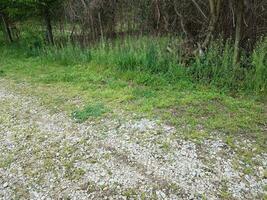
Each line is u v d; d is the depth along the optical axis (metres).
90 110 5.38
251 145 3.93
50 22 11.52
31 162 4.03
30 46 11.55
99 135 4.52
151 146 4.08
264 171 3.41
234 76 6.15
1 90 7.11
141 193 3.25
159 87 6.34
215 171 3.46
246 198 3.05
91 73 7.80
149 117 4.93
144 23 9.30
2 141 4.66
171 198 3.14
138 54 7.59
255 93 5.68
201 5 7.62
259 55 6.00
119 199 3.21
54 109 5.67
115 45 8.87
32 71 8.65
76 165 3.85
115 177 3.54
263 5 6.83
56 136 4.62
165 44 7.85
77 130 4.75
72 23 10.95
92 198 3.27
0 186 3.63
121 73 7.31
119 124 4.79
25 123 5.20
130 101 5.72
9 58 10.74
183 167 3.58
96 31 10.27
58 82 7.38
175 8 7.93
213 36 7.13
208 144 4.01
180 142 4.11
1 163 4.07
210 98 5.54
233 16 6.54
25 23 13.41
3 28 14.52
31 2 10.69
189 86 6.18
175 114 4.97
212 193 3.14
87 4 10.25
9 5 11.83
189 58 7.14
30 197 3.39
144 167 3.66
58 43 10.81
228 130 4.33
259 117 4.70
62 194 3.38
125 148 4.10
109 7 10.02
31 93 6.71
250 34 6.89
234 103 5.24
